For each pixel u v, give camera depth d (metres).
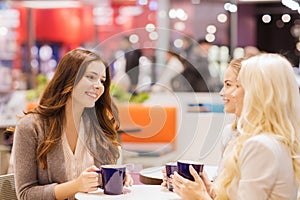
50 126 2.09
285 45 9.16
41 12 9.11
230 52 8.59
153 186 1.99
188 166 1.75
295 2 7.30
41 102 2.15
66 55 2.12
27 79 8.63
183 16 8.86
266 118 1.68
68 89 2.07
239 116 1.86
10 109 5.79
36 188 2.03
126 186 1.98
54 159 2.08
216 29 9.18
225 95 2.08
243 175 1.66
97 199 1.76
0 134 4.62
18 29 8.96
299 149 1.71
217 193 1.72
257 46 9.35
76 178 2.06
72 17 9.23
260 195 1.62
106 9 9.16
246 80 1.72
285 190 1.66
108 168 1.82
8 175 2.24
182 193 1.72
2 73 8.23
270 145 1.64
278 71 1.68
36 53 9.12
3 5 8.68
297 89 1.72
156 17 8.99
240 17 9.30
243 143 1.70
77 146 2.12
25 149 2.08
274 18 9.25
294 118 1.71
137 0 9.02
